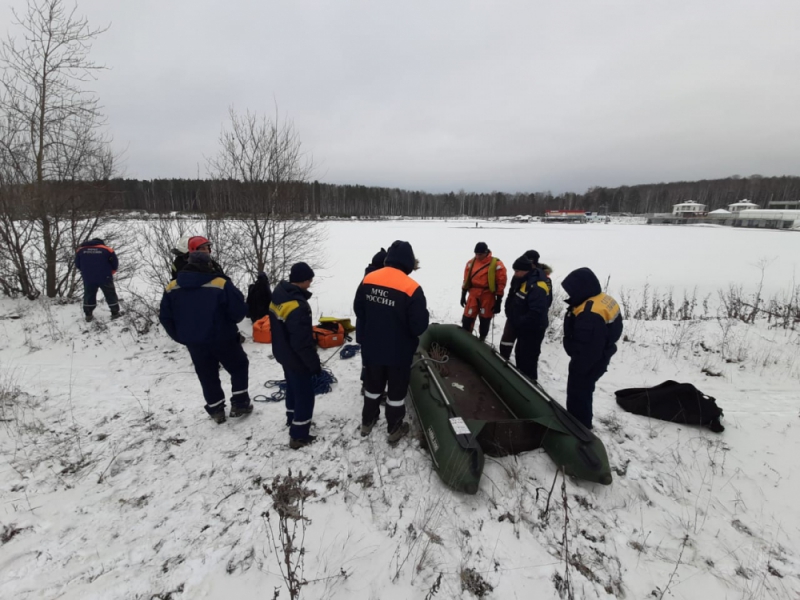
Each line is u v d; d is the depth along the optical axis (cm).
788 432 369
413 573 213
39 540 225
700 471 311
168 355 518
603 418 385
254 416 369
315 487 273
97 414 370
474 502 266
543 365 531
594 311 314
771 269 1681
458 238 3116
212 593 198
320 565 215
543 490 278
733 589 216
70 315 644
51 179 700
